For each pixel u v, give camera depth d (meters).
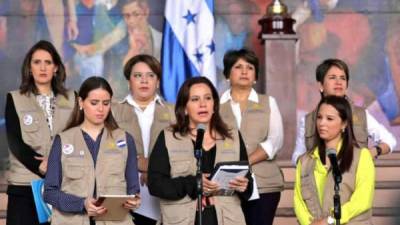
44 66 6.33
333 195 5.65
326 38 11.77
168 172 5.78
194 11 10.62
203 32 10.55
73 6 11.82
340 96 6.00
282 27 10.57
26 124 6.25
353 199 5.61
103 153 5.74
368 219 5.69
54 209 5.67
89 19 11.84
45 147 6.26
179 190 5.65
